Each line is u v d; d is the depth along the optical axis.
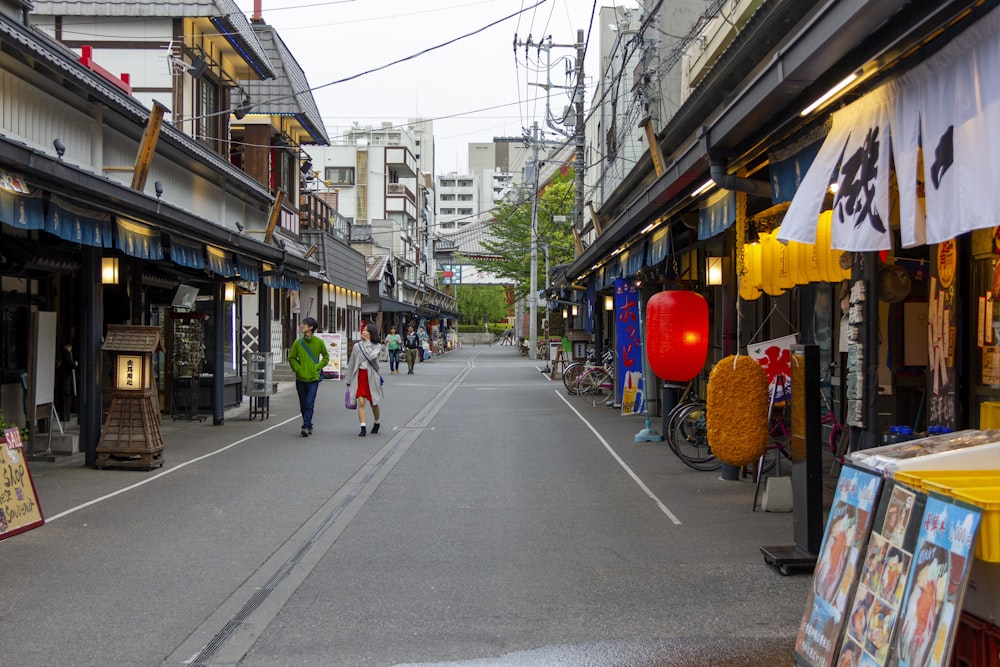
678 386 12.74
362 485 9.30
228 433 13.84
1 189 6.89
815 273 9.17
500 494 8.83
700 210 9.41
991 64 3.85
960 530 3.22
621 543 6.79
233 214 20.02
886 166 4.78
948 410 6.74
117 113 12.65
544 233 51.25
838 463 8.79
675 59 17.92
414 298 59.47
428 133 85.88
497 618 5.04
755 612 5.12
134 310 14.02
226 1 19.22
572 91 27.92
